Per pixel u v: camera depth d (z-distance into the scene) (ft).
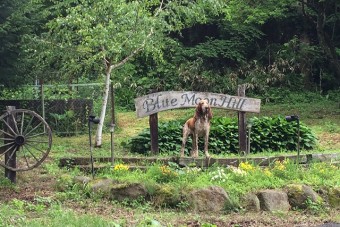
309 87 83.51
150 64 83.76
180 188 28.58
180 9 45.60
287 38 88.94
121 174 31.58
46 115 52.70
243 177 30.35
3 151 31.89
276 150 43.68
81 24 42.65
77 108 54.03
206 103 35.35
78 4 45.44
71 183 30.32
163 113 69.21
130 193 28.55
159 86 80.28
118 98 77.87
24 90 54.39
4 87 49.85
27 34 46.55
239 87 40.42
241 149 40.37
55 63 49.39
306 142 44.32
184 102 39.86
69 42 44.93
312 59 84.48
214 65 85.92
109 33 42.63
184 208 27.73
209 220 26.04
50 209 25.96
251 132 43.21
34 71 50.16
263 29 89.20
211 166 33.45
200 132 35.53
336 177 32.14
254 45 87.45
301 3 77.05
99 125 45.42
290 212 28.55
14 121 32.19
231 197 28.32
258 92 81.00
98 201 28.53
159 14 45.09
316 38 87.81
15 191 30.17
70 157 36.50
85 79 60.95
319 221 26.94
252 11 78.23
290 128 44.11
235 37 86.74
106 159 35.63
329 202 29.78
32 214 25.32
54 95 55.52
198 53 83.87
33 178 33.40
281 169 31.81
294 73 84.07
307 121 61.11
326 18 80.28
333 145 46.96
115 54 45.06
